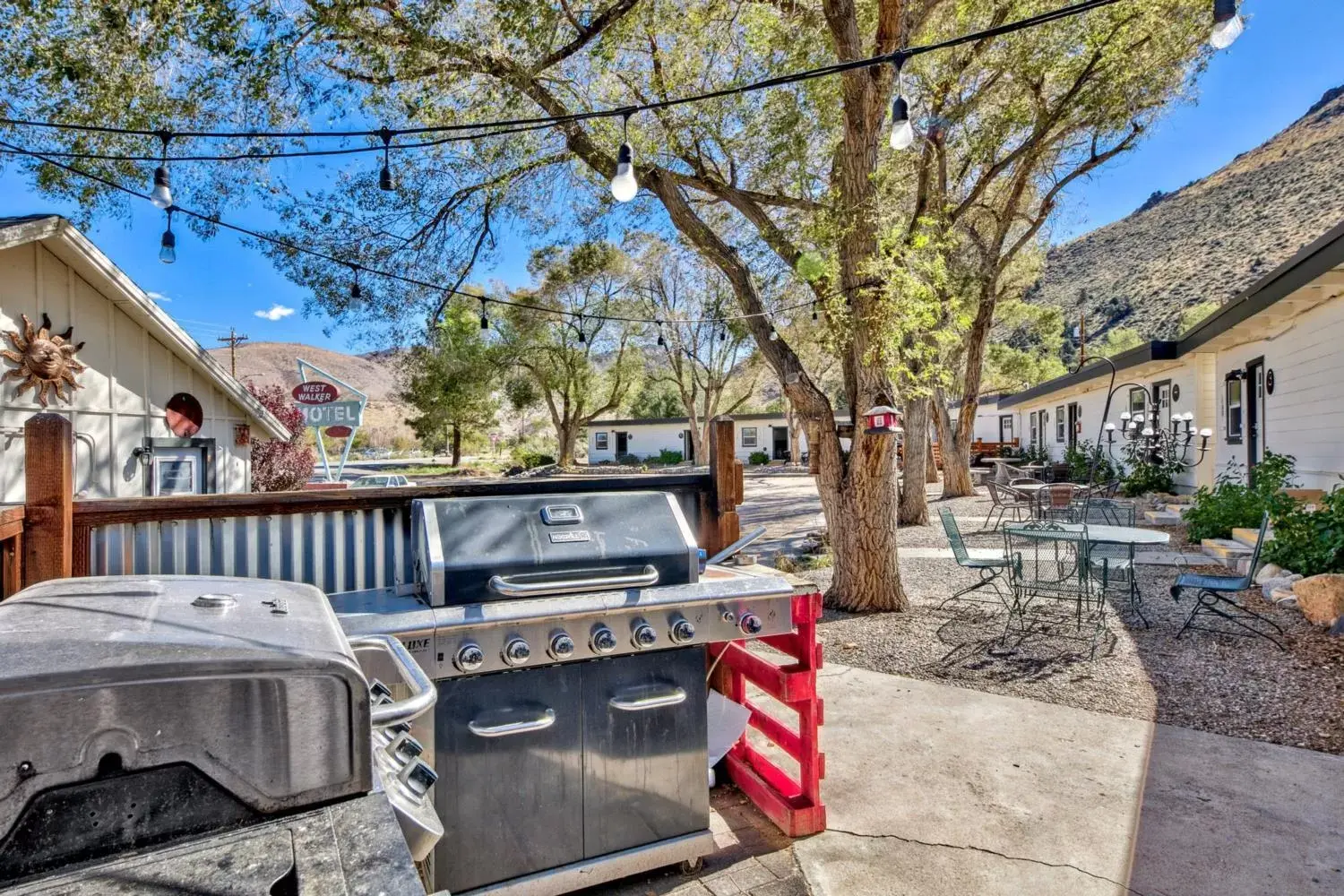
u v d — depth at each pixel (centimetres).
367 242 657
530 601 203
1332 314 716
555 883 208
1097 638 462
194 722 95
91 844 89
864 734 333
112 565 213
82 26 427
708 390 2550
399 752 137
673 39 588
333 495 239
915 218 629
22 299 646
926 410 1106
